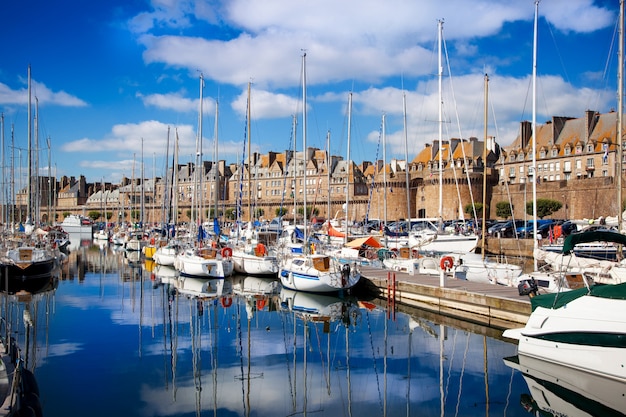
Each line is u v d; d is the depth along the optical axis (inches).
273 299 1280.8
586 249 1514.5
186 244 1920.5
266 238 1936.5
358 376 711.1
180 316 1085.1
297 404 615.5
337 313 1120.8
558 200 3198.8
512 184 3634.4
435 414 585.3
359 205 4453.7
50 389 651.5
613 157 3316.9
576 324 660.1
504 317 933.2
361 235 2069.4
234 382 688.4
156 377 705.6
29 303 1214.3
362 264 1574.8
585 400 621.3
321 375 719.1
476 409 597.9
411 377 704.4
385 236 1892.2
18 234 2087.8
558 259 1121.4
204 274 1544.0
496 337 900.0
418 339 893.2
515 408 600.1
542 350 706.8
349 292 1290.6
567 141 3713.1
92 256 2479.1
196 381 690.8
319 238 1964.8
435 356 793.6
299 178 4879.4
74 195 7431.1
